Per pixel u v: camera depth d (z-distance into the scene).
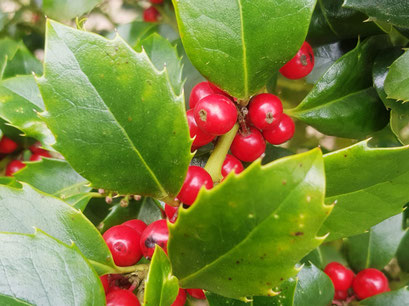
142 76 0.07
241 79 0.08
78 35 0.07
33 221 0.07
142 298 0.08
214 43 0.08
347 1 0.09
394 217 0.13
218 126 0.07
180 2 0.07
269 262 0.06
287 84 0.13
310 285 0.10
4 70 0.13
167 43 0.11
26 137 0.14
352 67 0.10
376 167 0.08
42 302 0.06
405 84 0.09
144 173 0.07
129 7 0.18
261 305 0.08
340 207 0.08
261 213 0.06
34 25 0.17
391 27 0.10
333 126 0.10
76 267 0.06
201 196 0.06
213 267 0.07
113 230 0.08
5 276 0.06
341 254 0.16
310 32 0.11
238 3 0.07
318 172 0.06
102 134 0.07
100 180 0.07
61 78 0.07
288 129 0.09
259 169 0.05
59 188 0.12
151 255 0.07
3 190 0.07
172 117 0.07
